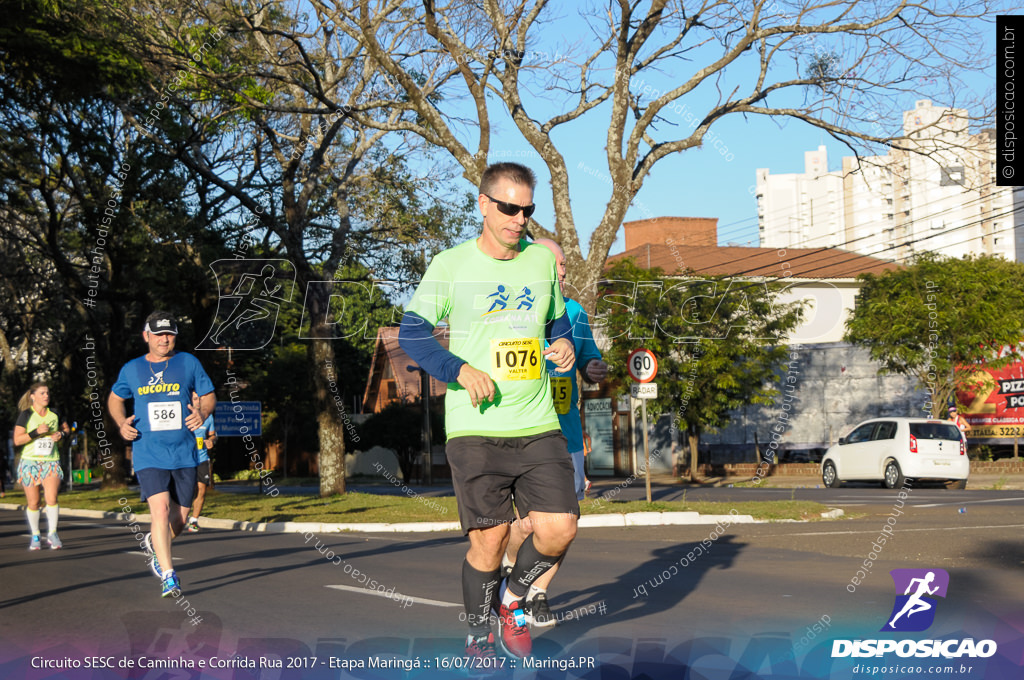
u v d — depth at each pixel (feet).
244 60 59.88
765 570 26.63
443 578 26.20
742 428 115.65
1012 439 98.94
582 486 27.40
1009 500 58.39
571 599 21.36
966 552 30.58
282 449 167.53
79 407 121.49
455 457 14.70
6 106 56.29
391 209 72.54
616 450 119.24
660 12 49.90
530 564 15.05
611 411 119.96
